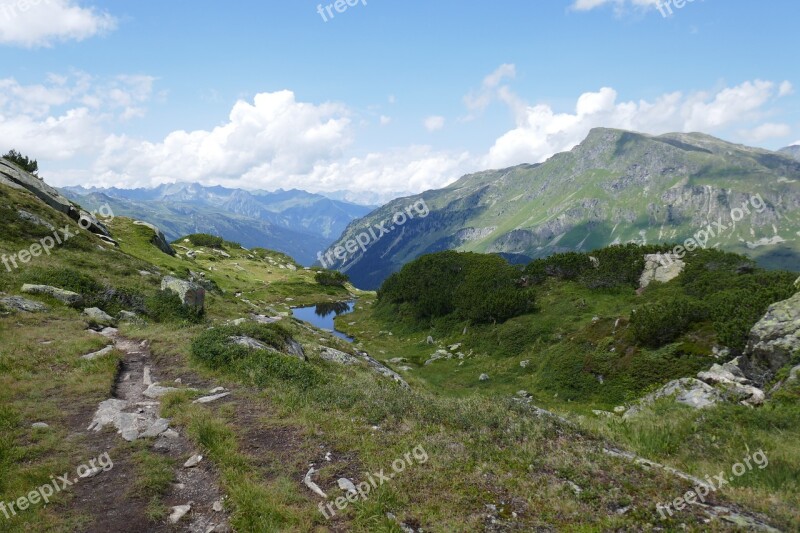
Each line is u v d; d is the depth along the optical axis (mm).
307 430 12047
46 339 21469
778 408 14367
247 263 132750
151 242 76062
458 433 11914
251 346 20734
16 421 12172
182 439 11883
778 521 7770
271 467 10039
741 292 32500
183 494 9289
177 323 32156
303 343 34000
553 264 63250
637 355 33375
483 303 59312
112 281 38062
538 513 8125
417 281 82312
